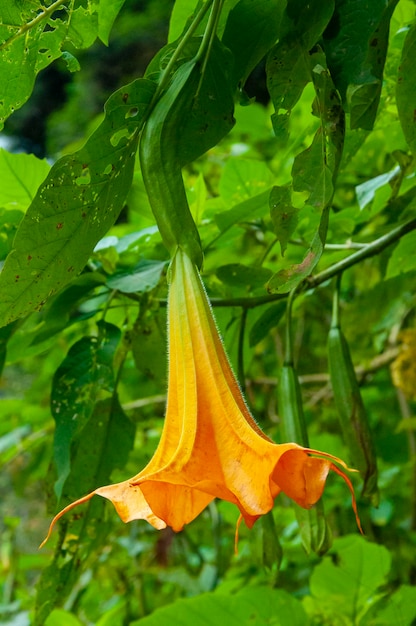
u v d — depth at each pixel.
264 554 0.90
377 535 1.84
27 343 1.10
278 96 0.73
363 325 1.71
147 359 1.03
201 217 1.12
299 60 0.72
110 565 1.84
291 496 0.56
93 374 0.98
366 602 1.13
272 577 1.57
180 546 1.87
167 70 0.70
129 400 1.85
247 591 1.04
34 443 1.61
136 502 0.59
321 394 1.90
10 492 2.96
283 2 0.73
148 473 0.61
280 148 1.86
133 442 1.02
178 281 0.65
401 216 1.05
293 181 0.70
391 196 1.07
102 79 5.09
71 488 1.00
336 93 0.70
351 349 1.78
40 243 0.70
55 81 5.51
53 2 0.75
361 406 0.91
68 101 5.35
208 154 1.92
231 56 0.72
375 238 1.12
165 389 1.04
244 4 0.73
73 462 1.00
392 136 1.14
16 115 5.57
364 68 0.70
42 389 1.70
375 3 0.70
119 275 1.00
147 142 0.69
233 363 1.11
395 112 1.08
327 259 1.21
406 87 0.71
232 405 0.61
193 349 0.63
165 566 1.86
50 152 5.05
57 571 1.01
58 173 0.69
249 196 1.20
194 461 0.59
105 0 0.78
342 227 1.16
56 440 0.96
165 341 1.02
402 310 1.68
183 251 0.66
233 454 0.59
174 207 0.67
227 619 1.05
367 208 1.17
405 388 1.62
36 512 2.93
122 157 0.71
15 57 0.76
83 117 5.02
